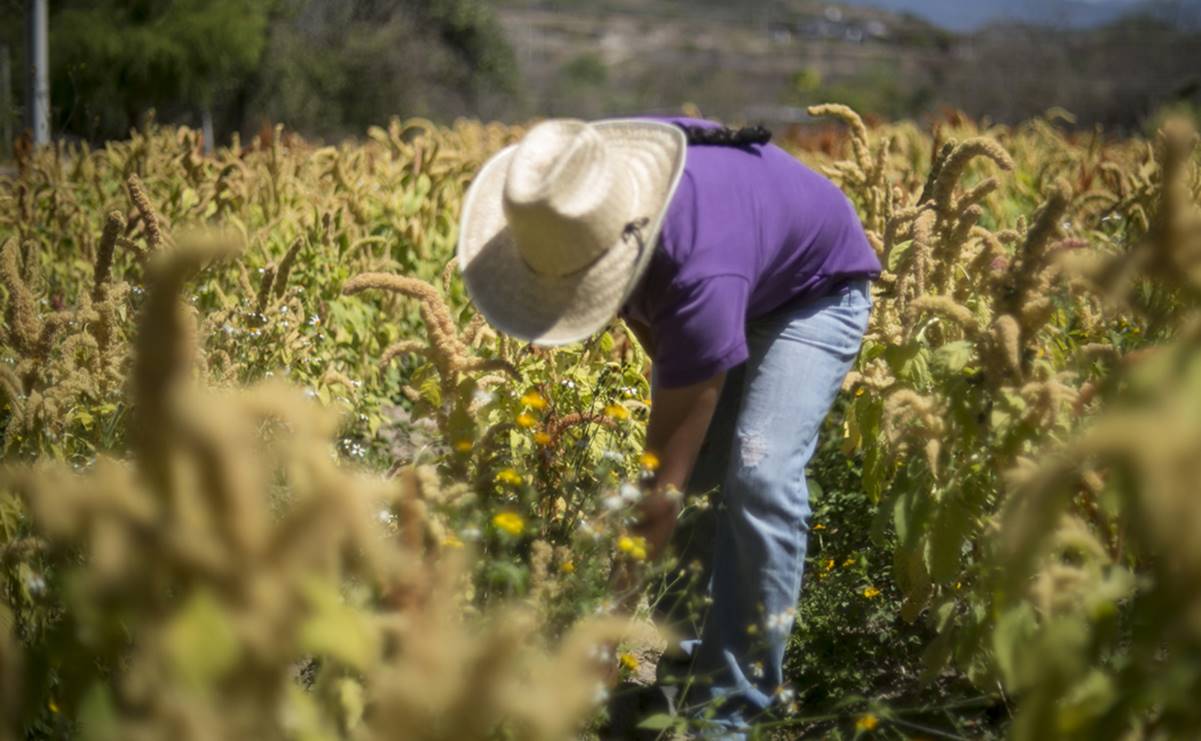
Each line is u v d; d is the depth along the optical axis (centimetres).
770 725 312
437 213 759
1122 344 391
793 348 328
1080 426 313
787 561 329
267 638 143
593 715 285
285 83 3316
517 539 312
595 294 296
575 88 7588
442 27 4025
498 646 151
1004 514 273
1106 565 265
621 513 305
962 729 330
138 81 2445
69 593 154
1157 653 259
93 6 2452
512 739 190
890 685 363
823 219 326
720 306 291
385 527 288
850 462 444
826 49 11025
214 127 3306
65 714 225
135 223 605
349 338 606
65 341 367
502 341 405
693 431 303
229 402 147
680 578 356
